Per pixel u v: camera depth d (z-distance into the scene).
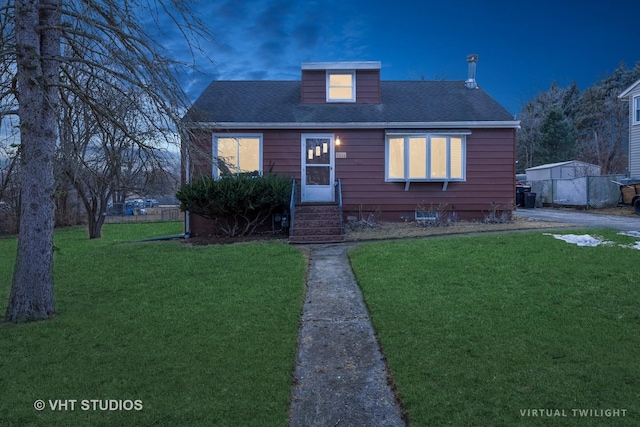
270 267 7.53
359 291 6.14
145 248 10.37
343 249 9.45
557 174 27.56
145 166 6.93
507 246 8.36
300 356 4.08
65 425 2.85
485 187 13.22
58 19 5.35
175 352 4.00
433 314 4.86
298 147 13.11
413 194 13.31
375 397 3.32
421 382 3.38
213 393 3.25
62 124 6.38
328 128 13.03
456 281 6.15
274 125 12.76
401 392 3.27
